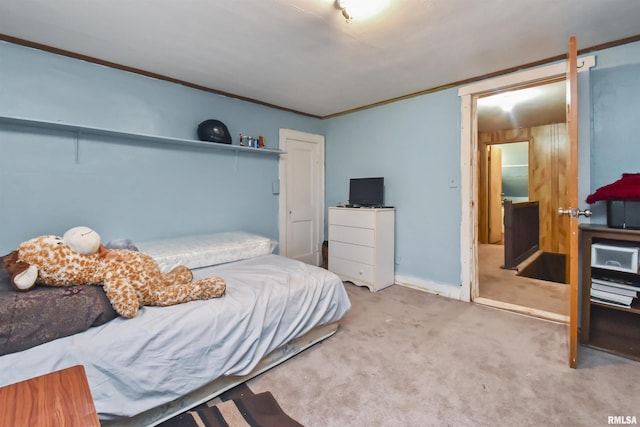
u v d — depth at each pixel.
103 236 2.52
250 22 1.88
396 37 2.07
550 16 1.82
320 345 2.09
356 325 2.40
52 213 2.29
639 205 1.84
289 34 2.03
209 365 1.49
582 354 1.94
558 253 5.15
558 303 2.85
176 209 2.94
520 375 1.73
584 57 2.26
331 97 3.41
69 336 1.24
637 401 1.50
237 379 1.66
